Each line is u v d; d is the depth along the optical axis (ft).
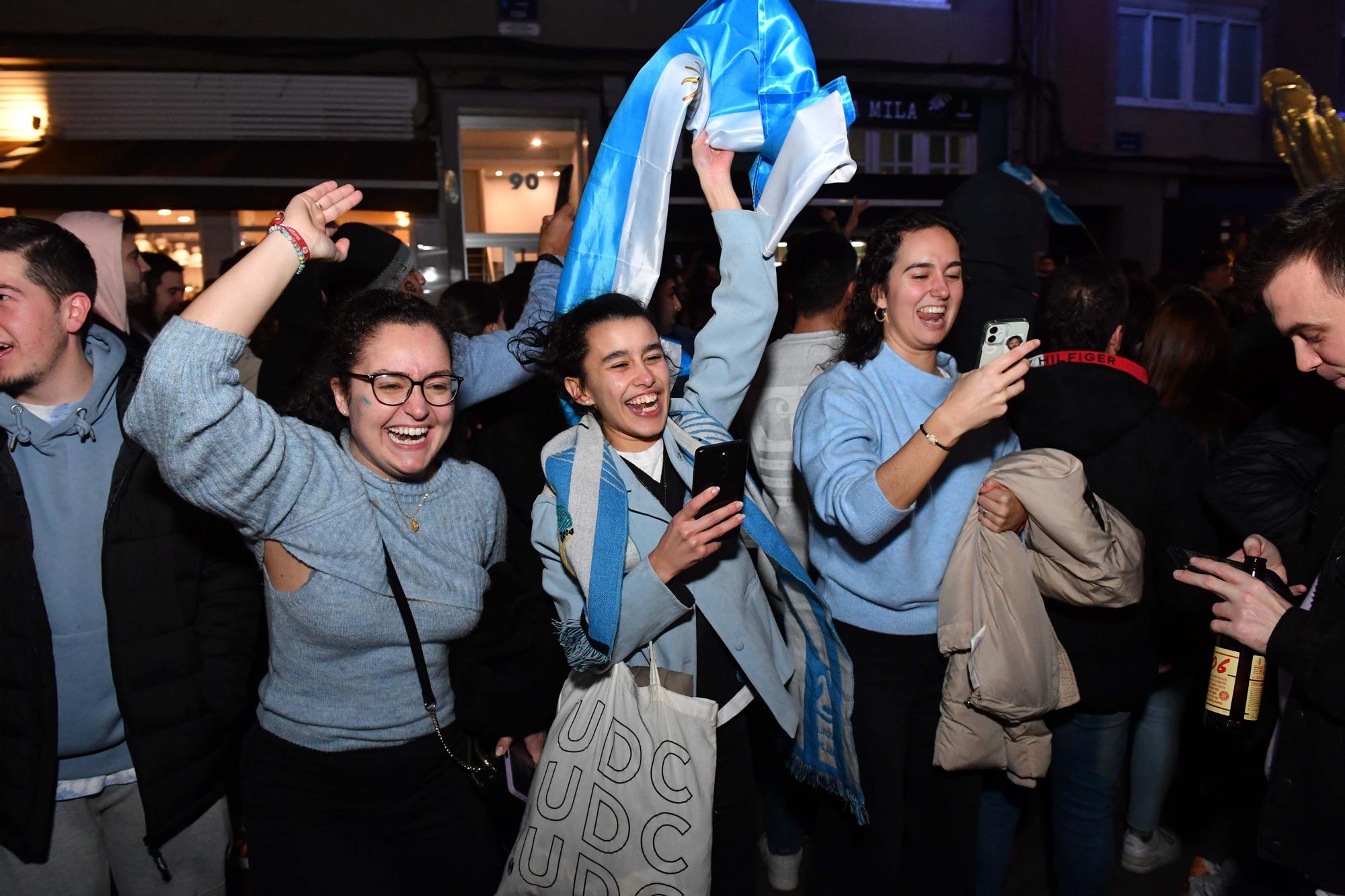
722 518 5.76
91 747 6.39
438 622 6.12
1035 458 6.80
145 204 25.09
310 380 6.39
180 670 6.45
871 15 32.22
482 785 6.64
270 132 27.89
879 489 6.06
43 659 6.09
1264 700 5.91
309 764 6.05
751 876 6.61
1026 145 34.19
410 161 27.66
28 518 6.08
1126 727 7.80
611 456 6.40
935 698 7.13
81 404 6.27
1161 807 9.93
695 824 5.82
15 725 6.13
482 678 6.44
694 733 5.92
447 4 28.58
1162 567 7.38
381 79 28.43
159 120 27.20
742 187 18.39
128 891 6.78
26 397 6.18
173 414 5.03
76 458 6.30
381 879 6.07
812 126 6.81
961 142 33.91
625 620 5.86
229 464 5.25
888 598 6.95
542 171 32.45
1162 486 7.34
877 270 7.12
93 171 25.18
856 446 6.64
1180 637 8.24
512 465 8.82
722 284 7.11
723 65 7.25
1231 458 7.44
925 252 6.89
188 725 6.48
